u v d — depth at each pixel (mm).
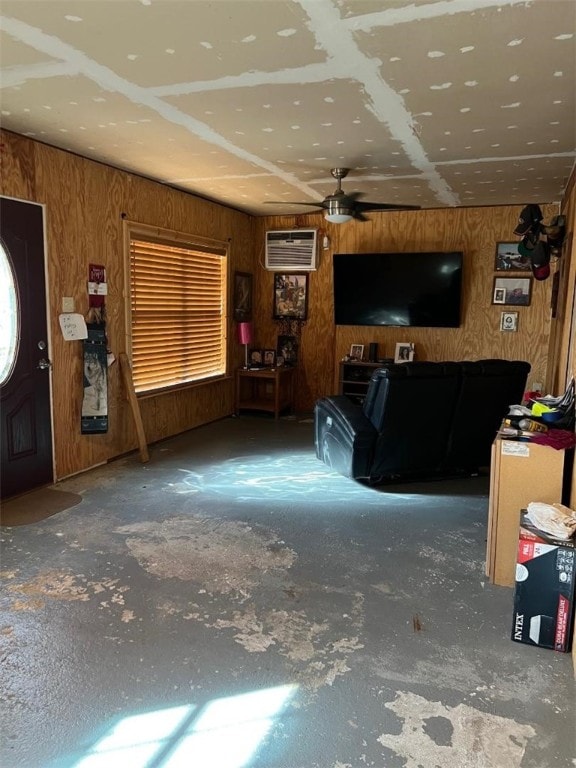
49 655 2162
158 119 3268
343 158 4117
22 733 1786
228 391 6707
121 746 1741
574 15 2006
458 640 2303
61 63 2480
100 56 2412
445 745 1753
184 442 5465
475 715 1884
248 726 1826
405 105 2963
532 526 2309
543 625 2244
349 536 3285
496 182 4828
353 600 2590
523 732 1811
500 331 6125
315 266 6754
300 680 2045
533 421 2867
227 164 4336
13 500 3750
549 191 5176
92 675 2055
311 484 4230
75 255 4133
